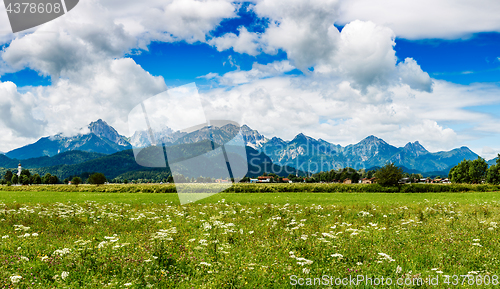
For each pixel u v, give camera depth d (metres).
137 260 7.89
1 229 12.23
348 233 12.05
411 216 17.64
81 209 18.61
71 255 7.98
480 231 12.63
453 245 10.38
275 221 14.62
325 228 13.31
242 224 14.42
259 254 8.84
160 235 9.56
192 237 11.37
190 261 8.16
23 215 15.81
